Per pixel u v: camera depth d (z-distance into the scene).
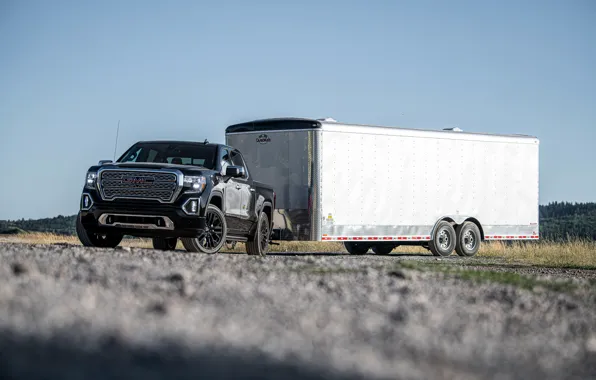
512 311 11.70
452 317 10.45
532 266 30.25
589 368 7.87
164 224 22.30
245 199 25.73
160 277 12.73
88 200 22.72
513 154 38.81
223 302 10.35
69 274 12.41
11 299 8.84
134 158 24.75
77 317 7.99
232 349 7.05
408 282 14.33
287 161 32.09
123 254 17.97
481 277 16.45
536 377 7.06
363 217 33.06
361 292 12.44
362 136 33.06
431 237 35.75
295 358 6.81
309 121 31.70
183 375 5.86
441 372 6.70
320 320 9.37
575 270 28.50
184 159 24.50
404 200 34.59
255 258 19.38
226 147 25.62
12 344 6.52
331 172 32.03
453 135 36.53
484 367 7.29
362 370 6.44
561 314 11.87
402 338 8.51
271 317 9.38
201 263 16.34
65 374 5.55
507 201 38.59
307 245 45.84
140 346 6.88
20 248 19.02
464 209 37.03
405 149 34.66
